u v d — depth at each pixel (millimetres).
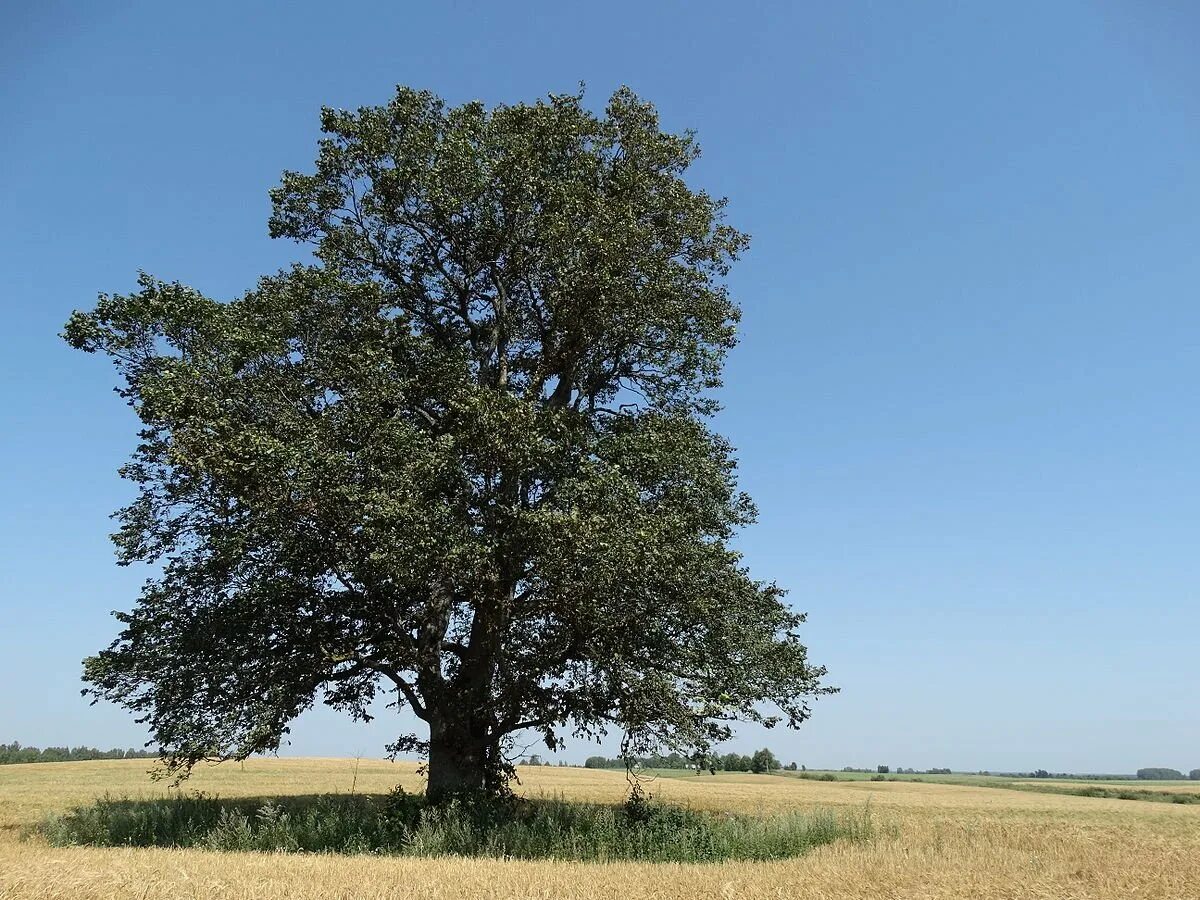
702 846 19469
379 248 25359
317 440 19672
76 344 19844
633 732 22078
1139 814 47062
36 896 10938
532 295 25422
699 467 23219
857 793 65000
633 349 26125
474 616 23875
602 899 12008
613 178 25672
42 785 48469
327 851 18578
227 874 13188
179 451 18562
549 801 27906
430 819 20516
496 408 20625
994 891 14211
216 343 20156
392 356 22281
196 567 20812
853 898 12984
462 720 22797
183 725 20359
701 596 21828
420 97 25047
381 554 18297
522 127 24922
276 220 25250
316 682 21484
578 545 18781
